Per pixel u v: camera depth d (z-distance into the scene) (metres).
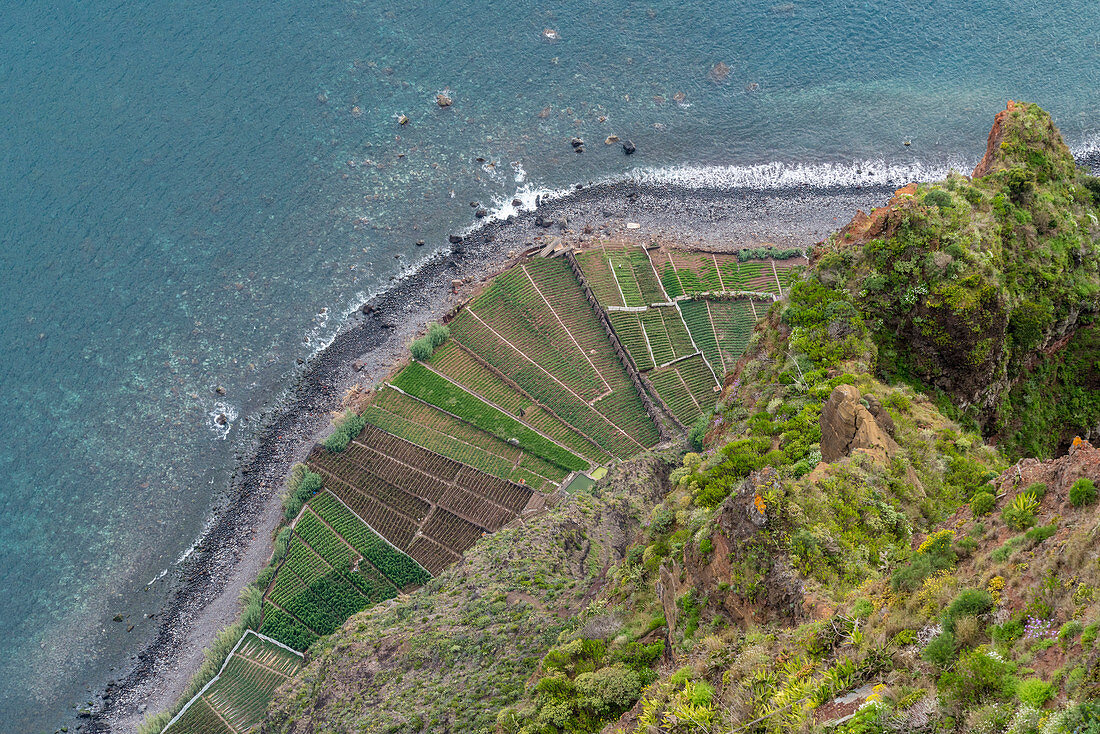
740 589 49.41
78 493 133.50
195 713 110.56
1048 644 31.36
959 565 38.88
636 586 68.06
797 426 64.94
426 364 138.88
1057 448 77.06
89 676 118.44
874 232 75.94
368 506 125.81
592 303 140.75
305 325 146.50
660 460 113.25
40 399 142.25
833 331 73.19
